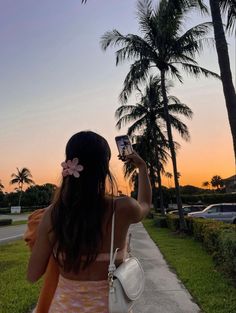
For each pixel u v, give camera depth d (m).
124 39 21.73
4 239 21.48
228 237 8.55
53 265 2.09
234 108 10.52
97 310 1.93
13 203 94.19
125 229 2.05
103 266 1.97
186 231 20.31
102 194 2.05
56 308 1.98
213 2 11.24
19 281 8.37
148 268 10.06
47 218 2.05
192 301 6.72
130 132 33.03
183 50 21.30
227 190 87.75
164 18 18.83
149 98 32.50
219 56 10.90
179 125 28.02
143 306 6.43
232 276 8.29
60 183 2.09
